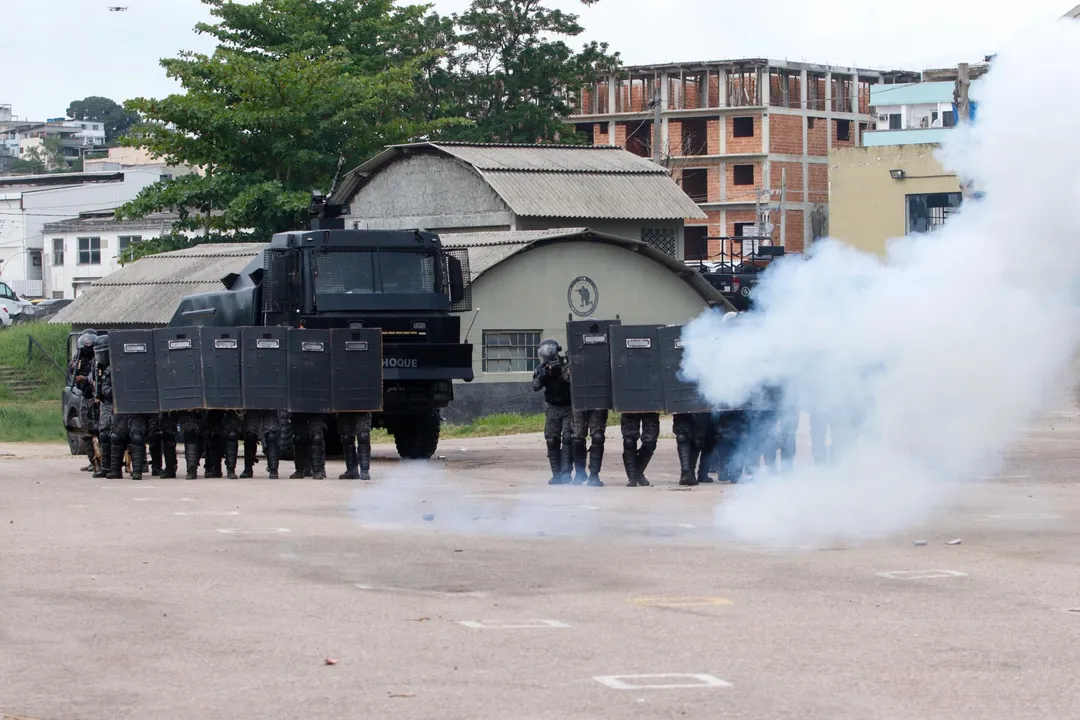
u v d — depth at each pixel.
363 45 60.47
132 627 9.40
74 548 13.15
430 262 25.41
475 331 36.16
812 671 8.05
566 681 7.84
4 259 95.81
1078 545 13.11
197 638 9.04
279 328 20.86
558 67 70.12
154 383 20.91
